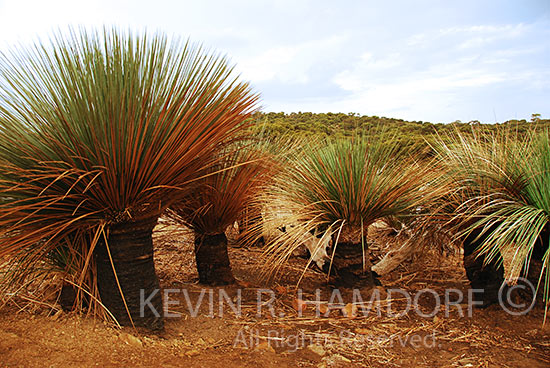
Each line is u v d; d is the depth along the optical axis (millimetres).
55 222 2633
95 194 2594
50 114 2623
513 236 3408
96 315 2887
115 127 2545
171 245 5562
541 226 3211
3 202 2553
